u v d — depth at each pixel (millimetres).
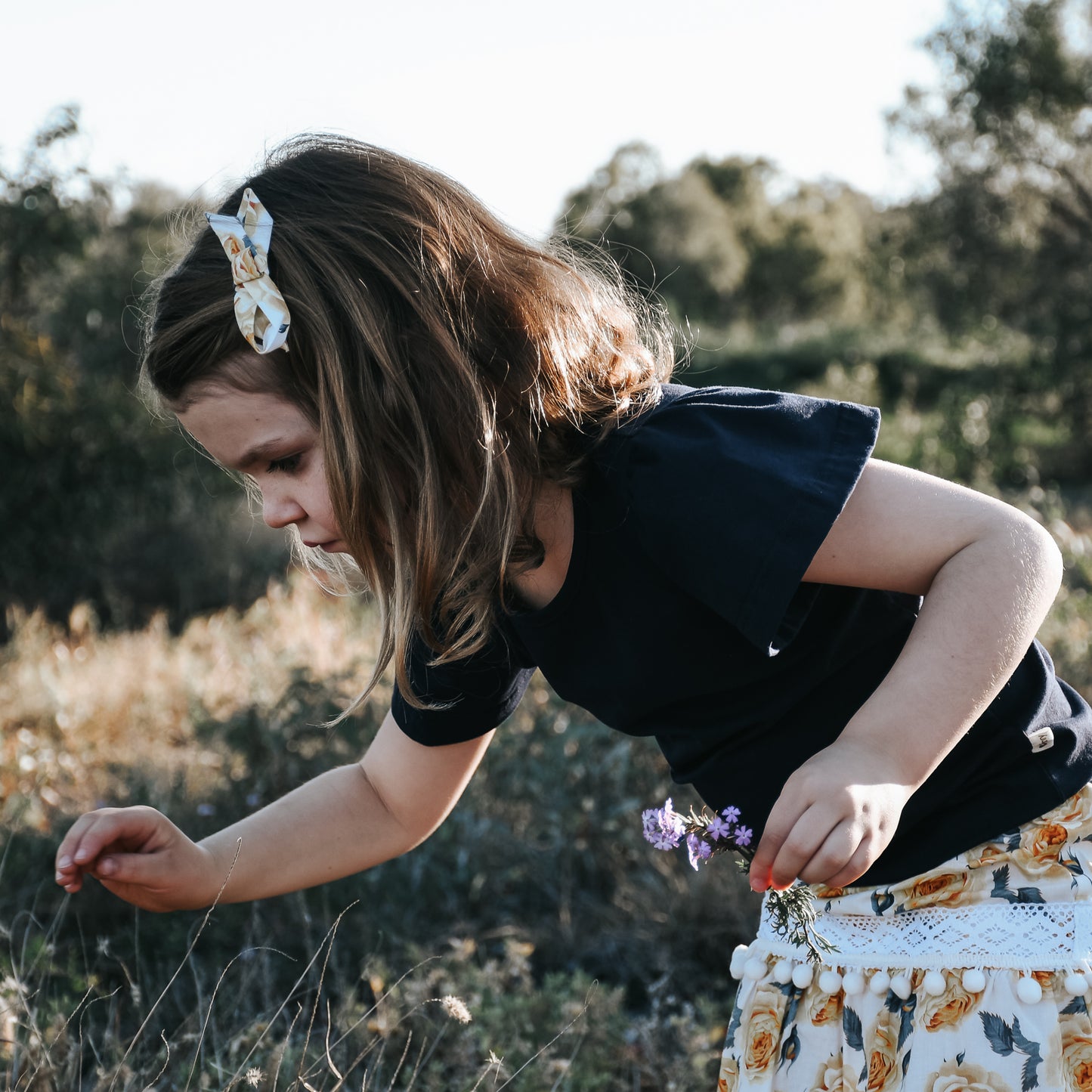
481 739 1547
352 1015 2289
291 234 1218
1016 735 1213
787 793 1044
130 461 9836
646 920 3041
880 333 27469
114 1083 1748
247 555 9438
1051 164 15906
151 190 13766
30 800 3725
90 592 9250
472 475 1211
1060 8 15445
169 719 5141
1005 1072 1163
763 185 53125
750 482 1109
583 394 1244
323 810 1562
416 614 1256
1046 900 1199
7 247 10109
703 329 30297
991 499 1157
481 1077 1794
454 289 1227
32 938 2641
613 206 48125
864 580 1142
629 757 3498
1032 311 16297
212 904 1487
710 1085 2234
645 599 1223
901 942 1230
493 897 3225
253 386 1207
